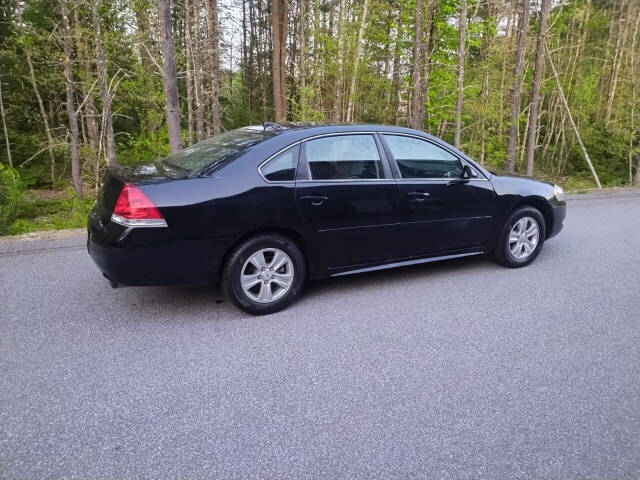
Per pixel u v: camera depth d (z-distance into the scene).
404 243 4.43
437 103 16.41
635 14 23.80
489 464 2.20
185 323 3.67
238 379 2.89
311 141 3.96
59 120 19.59
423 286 4.58
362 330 3.60
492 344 3.41
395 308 4.04
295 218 3.82
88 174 18.03
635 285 4.70
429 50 16.27
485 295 4.37
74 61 15.00
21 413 2.51
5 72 18.94
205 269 3.60
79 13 14.90
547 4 14.60
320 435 2.38
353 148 4.13
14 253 5.39
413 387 2.83
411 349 3.31
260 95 26.55
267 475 2.11
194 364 3.06
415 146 4.45
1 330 3.49
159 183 3.45
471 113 17.12
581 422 2.53
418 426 2.46
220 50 15.52
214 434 2.38
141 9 13.88
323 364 3.09
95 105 17.64
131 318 3.75
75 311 3.86
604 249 6.06
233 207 3.57
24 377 2.87
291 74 19.02
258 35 26.84
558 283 4.73
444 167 4.59
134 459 2.19
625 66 23.16
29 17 17.77
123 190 3.38
